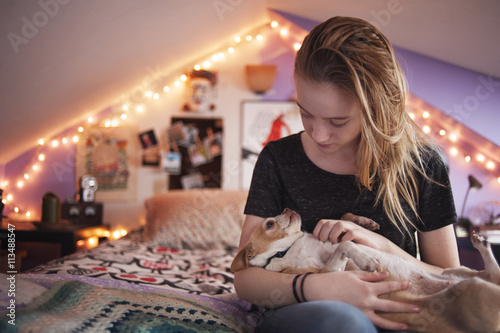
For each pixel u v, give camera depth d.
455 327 0.87
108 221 3.56
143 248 2.62
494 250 2.20
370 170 1.07
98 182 3.55
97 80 2.68
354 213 1.11
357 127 0.94
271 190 1.18
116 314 0.97
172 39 2.68
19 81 2.04
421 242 1.13
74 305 1.00
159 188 3.57
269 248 1.07
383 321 0.84
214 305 1.26
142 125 3.57
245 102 3.53
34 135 3.12
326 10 2.53
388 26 2.29
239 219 2.85
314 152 1.15
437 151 1.12
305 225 1.13
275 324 0.78
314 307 0.75
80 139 3.54
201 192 3.07
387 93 0.96
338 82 0.88
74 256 2.23
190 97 3.54
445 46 2.24
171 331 0.92
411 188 1.08
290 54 3.52
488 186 3.01
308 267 1.03
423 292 0.94
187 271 2.10
